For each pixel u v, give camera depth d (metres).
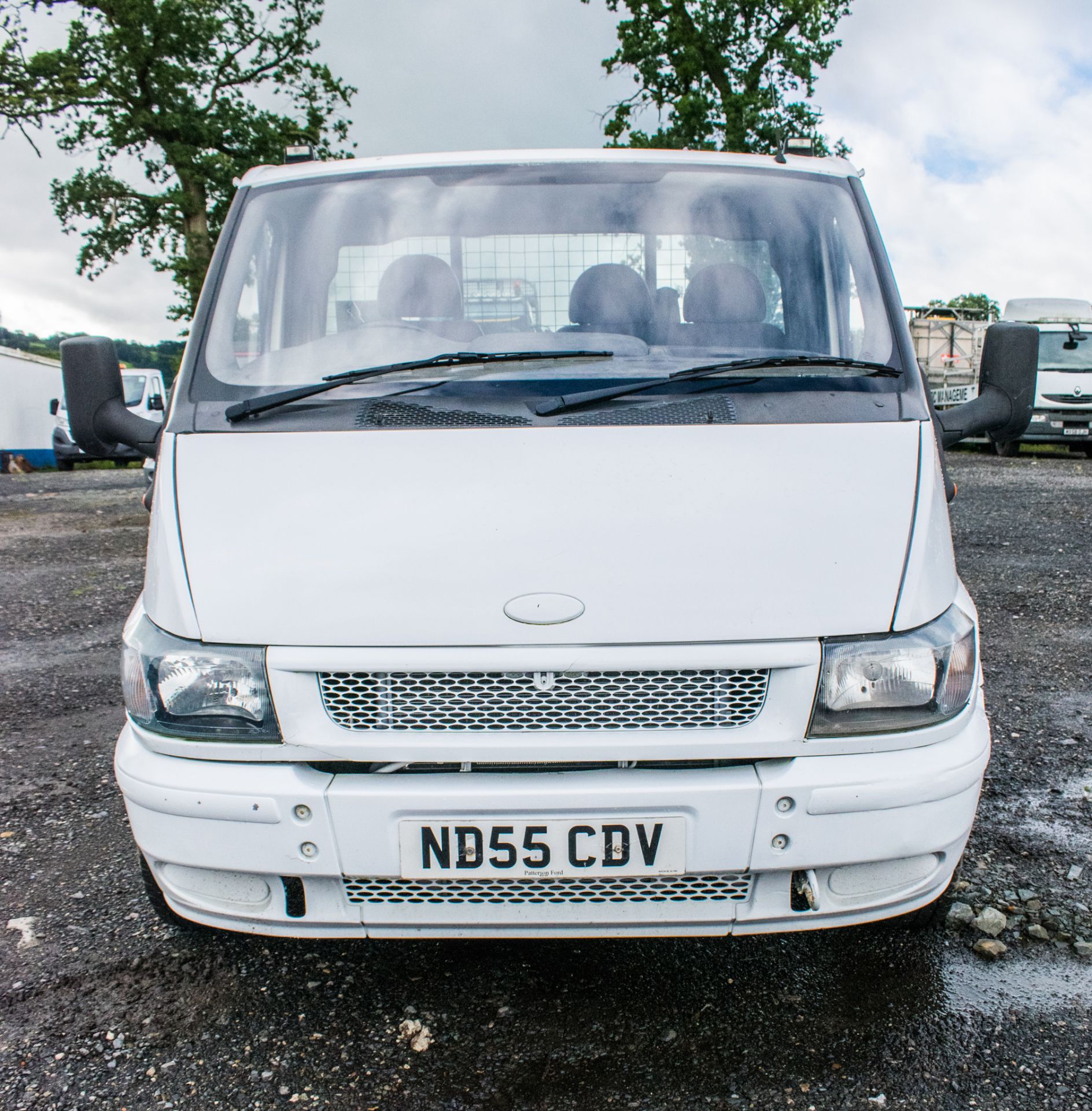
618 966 2.73
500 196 3.18
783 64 28.16
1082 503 11.35
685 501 2.36
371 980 2.68
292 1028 2.48
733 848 2.21
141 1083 2.29
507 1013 2.53
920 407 2.67
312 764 2.27
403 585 2.24
